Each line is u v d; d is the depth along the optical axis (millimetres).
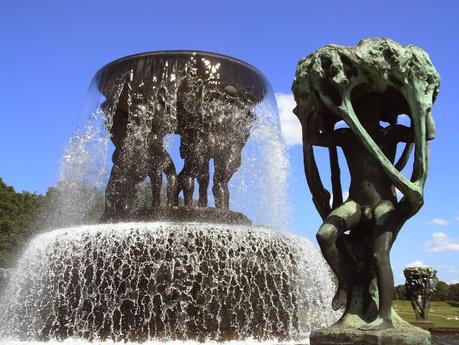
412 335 3947
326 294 9812
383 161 4258
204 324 8508
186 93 11055
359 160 4500
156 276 8547
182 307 8484
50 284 9031
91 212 12672
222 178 10820
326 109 4633
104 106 11734
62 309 8859
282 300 9023
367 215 4379
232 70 11383
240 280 8742
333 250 4297
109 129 11750
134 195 10766
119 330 8523
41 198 38531
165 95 10898
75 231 9094
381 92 4477
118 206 10828
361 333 3977
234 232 8875
